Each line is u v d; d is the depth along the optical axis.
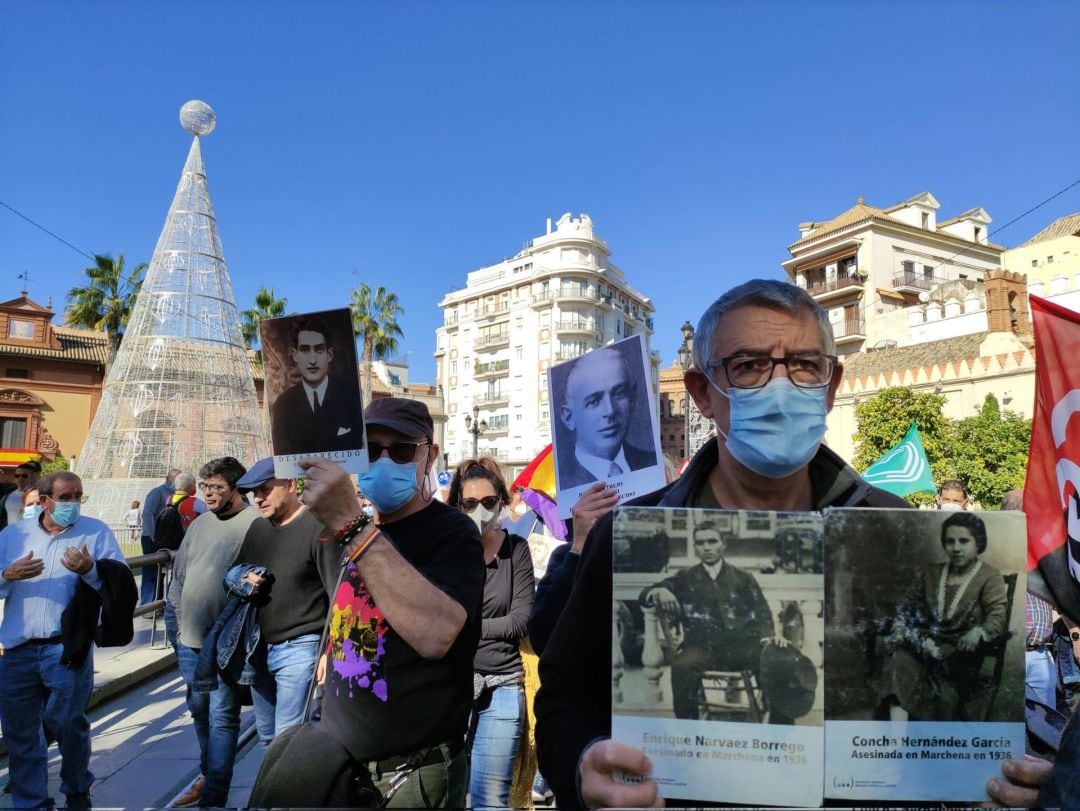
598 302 73.06
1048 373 3.13
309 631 4.10
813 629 1.33
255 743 5.92
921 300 44.81
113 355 40.44
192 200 30.47
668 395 77.75
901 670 1.32
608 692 1.62
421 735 2.22
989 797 1.29
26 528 4.50
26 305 44.44
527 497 6.27
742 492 1.71
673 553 1.37
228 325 30.02
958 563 1.35
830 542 1.36
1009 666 1.33
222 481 4.99
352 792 2.17
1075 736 1.32
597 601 1.62
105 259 40.56
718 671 1.33
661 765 1.32
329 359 2.35
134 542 21.88
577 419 3.54
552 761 1.53
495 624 3.69
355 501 2.21
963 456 24.16
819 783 1.29
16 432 43.19
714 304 1.72
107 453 27.00
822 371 1.59
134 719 6.39
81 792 4.49
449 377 82.81
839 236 47.75
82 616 4.37
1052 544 3.04
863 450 26.38
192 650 4.78
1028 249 49.59
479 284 81.50
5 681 4.29
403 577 2.14
